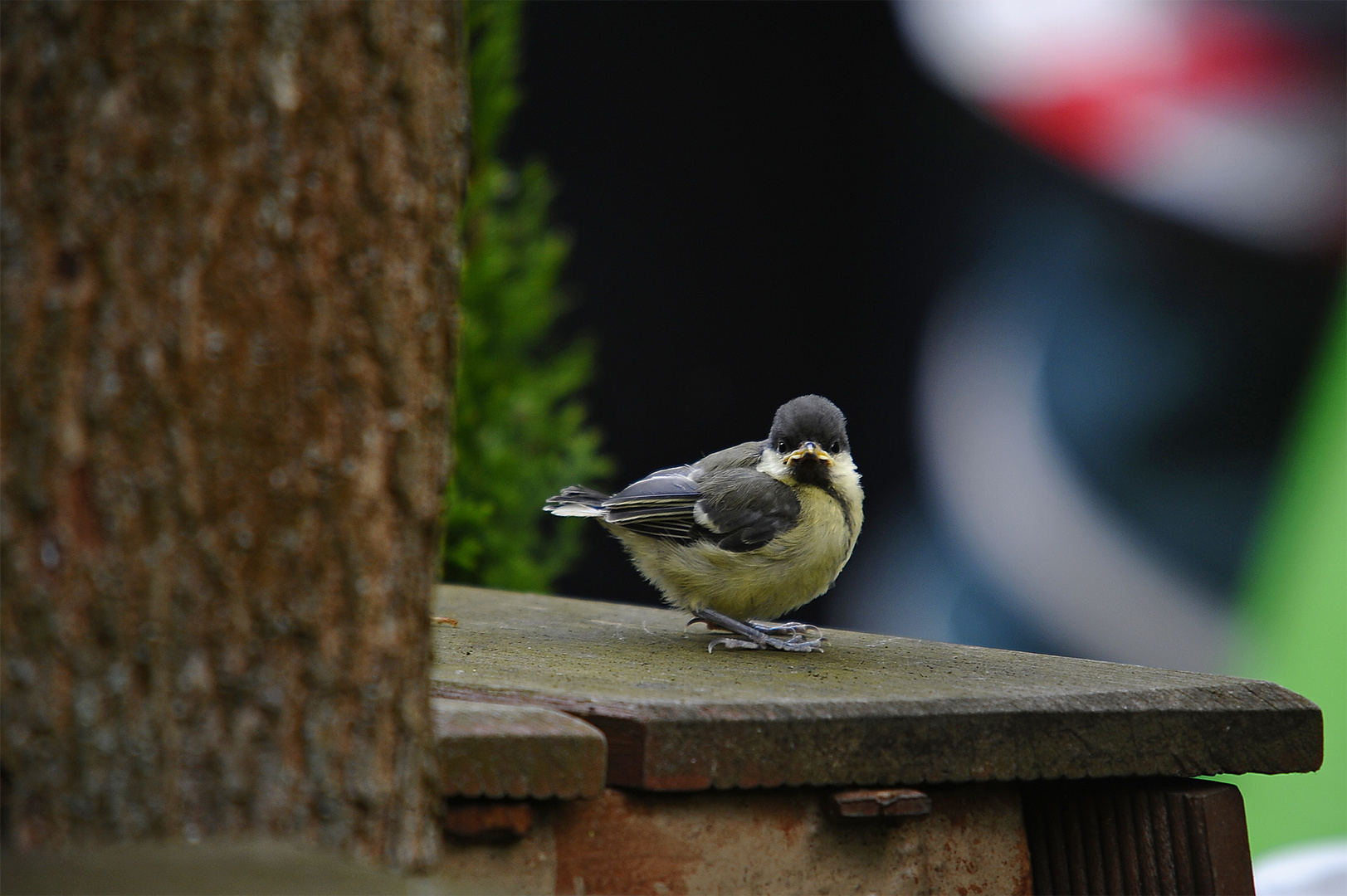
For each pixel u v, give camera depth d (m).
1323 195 14.35
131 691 3.84
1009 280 16.20
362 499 4.10
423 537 4.29
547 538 12.84
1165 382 15.22
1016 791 6.14
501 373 10.78
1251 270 14.68
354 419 4.09
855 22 17.00
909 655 7.44
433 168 4.26
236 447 3.92
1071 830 6.42
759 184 17.83
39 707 3.81
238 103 3.88
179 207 3.83
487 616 8.63
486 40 10.45
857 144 17.23
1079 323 15.70
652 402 18.02
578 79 17.95
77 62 3.80
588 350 11.61
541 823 5.04
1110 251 15.41
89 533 3.82
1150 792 6.16
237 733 3.93
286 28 3.92
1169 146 14.82
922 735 5.63
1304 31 14.32
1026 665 7.10
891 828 5.77
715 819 5.34
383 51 4.08
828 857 5.59
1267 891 8.09
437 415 4.33
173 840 3.86
